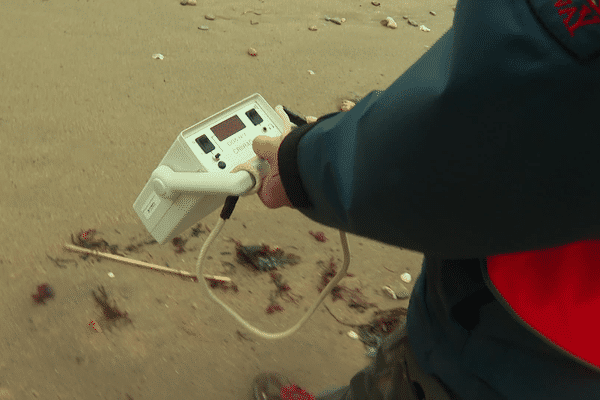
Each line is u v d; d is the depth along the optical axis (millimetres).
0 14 3521
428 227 709
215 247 2314
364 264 2434
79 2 3861
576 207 600
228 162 1252
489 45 548
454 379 962
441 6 5289
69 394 1693
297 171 844
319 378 1925
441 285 933
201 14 4109
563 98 528
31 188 2361
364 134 713
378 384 1224
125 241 2236
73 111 2863
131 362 1821
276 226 2502
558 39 511
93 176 2504
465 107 578
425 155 634
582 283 724
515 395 863
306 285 2266
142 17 3877
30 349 1784
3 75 2984
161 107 3057
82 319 1911
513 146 579
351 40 4289
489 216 649
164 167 1231
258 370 1902
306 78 3676
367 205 736
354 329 2133
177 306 2039
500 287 771
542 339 768
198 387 1801
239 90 3367
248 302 2129
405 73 694
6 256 2055
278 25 4246
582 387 813
